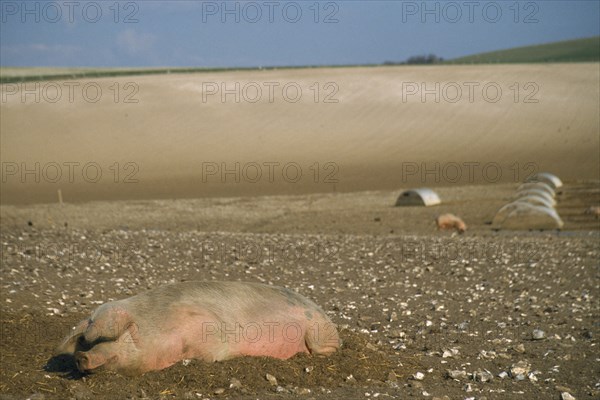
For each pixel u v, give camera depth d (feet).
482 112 217.36
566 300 41.86
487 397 23.99
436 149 182.19
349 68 302.04
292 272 49.26
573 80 252.21
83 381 20.95
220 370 22.47
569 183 125.39
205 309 23.25
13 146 178.60
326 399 22.08
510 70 273.95
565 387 25.36
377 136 197.26
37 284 40.04
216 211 100.42
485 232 76.84
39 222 87.66
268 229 81.97
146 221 90.38
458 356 29.68
